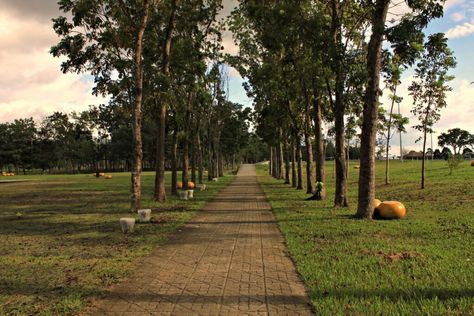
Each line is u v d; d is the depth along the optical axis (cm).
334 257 784
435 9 1141
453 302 525
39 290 631
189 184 3098
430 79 2088
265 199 2209
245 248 919
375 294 567
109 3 1725
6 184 4572
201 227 1239
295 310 528
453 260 729
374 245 881
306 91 2256
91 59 1748
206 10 2223
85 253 890
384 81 2106
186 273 715
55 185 4144
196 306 550
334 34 1636
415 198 1803
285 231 1108
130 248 931
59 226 1333
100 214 1642
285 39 1669
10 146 8881
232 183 4047
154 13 1991
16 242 1051
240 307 542
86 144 8850
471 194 1702
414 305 520
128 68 1775
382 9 1277
